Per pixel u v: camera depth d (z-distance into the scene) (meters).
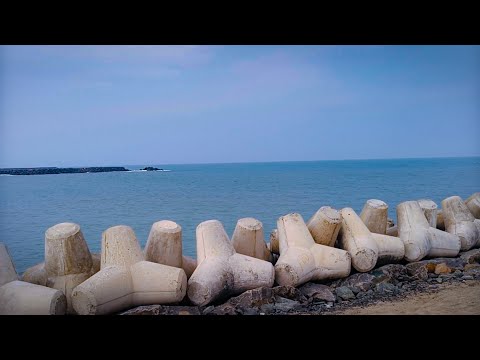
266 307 5.30
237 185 33.50
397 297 5.70
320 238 6.52
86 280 4.94
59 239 5.18
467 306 5.22
